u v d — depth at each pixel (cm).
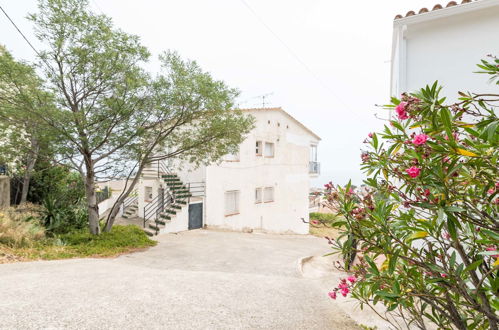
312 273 725
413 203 193
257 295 431
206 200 1358
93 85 793
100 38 748
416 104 185
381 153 224
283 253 931
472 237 200
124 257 730
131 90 767
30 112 704
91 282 433
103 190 1775
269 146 1680
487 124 171
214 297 400
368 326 361
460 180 186
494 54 485
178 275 520
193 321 315
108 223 928
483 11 484
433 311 233
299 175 1898
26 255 618
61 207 980
